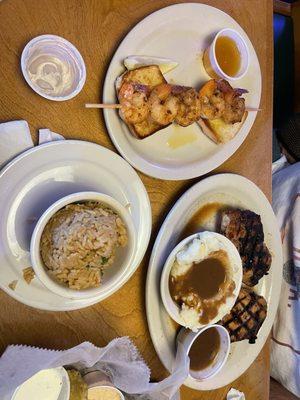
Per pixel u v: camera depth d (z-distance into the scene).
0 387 0.31
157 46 0.39
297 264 0.54
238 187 0.45
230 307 0.43
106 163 0.37
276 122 0.65
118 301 0.40
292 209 0.55
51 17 0.35
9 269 0.34
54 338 0.37
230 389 0.49
